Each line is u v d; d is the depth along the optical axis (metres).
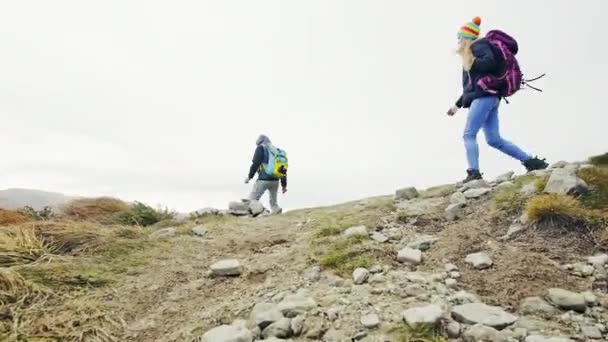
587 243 3.15
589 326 2.19
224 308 2.97
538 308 2.42
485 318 2.30
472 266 3.12
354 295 2.82
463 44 5.19
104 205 7.03
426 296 2.69
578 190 3.72
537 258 3.02
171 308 3.11
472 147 5.20
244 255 4.35
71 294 3.29
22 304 2.99
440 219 4.38
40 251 4.14
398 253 3.51
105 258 4.18
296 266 3.69
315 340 2.35
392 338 2.23
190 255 4.37
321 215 5.84
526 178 4.72
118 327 2.83
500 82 4.91
